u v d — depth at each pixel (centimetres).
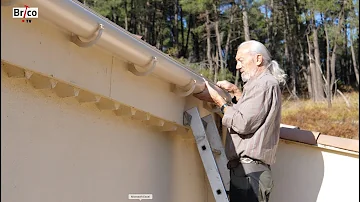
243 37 1858
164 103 241
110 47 179
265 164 240
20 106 156
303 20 1845
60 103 178
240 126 231
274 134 241
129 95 209
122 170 219
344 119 1562
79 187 187
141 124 240
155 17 1942
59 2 147
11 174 151
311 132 308
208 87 258
